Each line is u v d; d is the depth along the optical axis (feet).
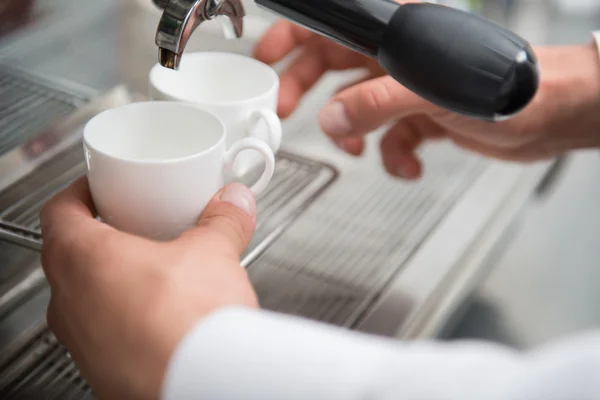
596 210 3.32
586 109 1.92
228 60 1.82
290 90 2.06
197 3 1.30
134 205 1.40
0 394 1.37
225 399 0.91
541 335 2.75
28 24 2.19
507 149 2.07
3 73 2.14
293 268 1.73
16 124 1.94
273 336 0.93
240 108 1.64
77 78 2.17
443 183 2.16
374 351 0.92
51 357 1.45
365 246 1.84
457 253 1.84
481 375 0.84
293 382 0.89
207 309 1.09
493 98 1.13
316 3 1.24
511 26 3.36
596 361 0.78
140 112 1.52
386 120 1.78
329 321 1.58
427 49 1.15
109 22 2.25
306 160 2.07
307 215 1.94
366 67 2.07
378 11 1.20
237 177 1.63
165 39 1.31
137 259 1.16
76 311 1.15
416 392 0.84
